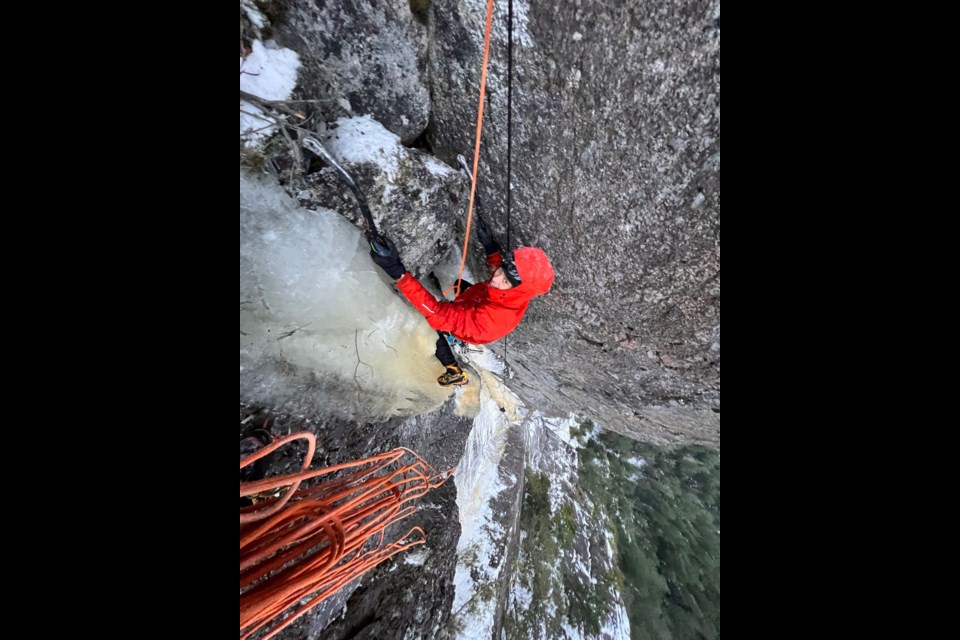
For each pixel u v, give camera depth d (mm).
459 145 2223
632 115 1701
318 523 1308
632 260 2314
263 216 1496
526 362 4453
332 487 1684
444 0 1733
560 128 1897
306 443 1855
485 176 2291
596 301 2791
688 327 2607
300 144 1573
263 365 1593
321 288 1747
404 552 3496
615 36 1507
